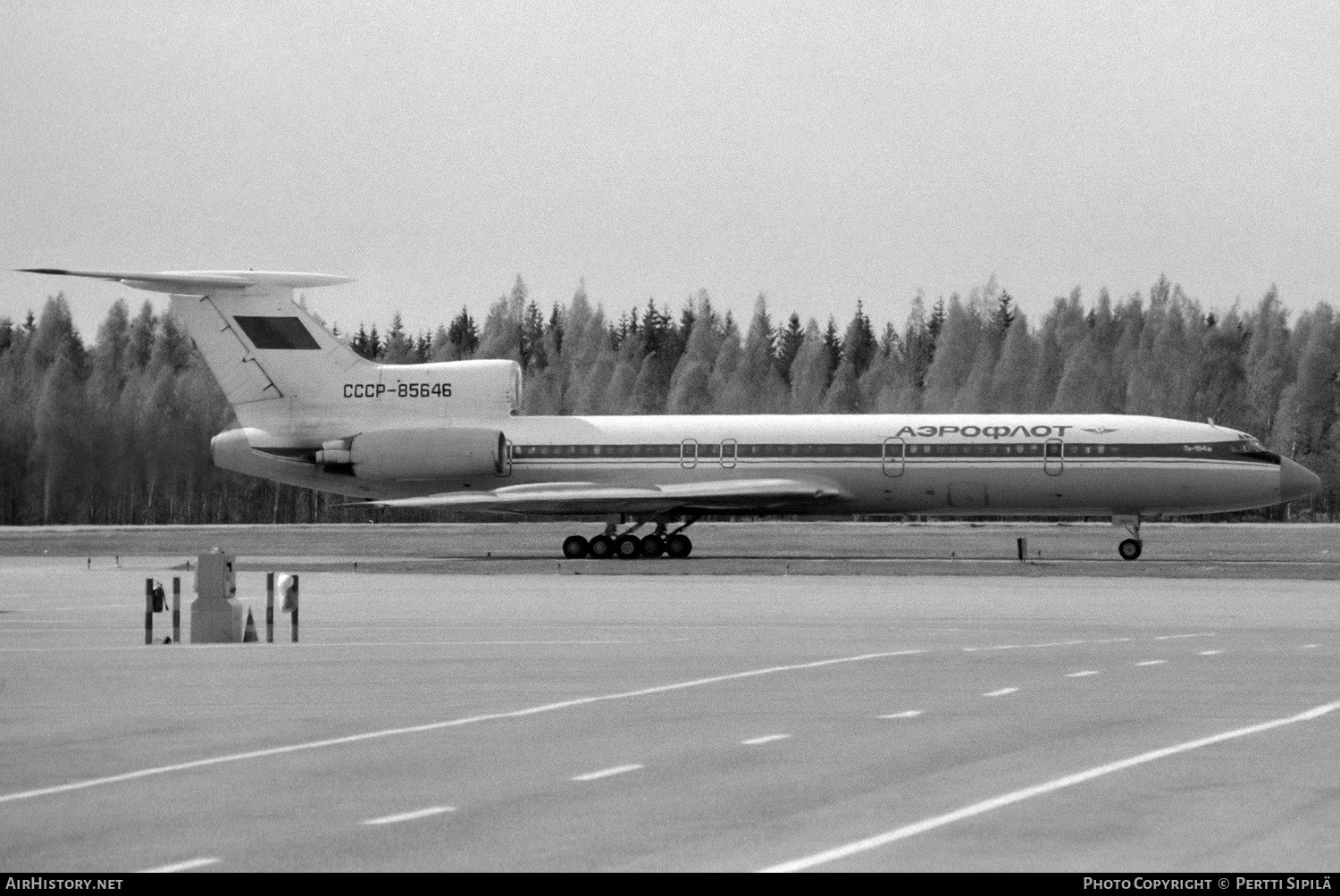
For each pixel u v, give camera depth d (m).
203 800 57.22
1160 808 54.94
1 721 76.00
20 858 48.88
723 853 49.03
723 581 177.25
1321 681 88.12
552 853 49.09
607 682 89.25
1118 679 89.19
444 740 69.81
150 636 113.44
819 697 82.56
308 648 109.00
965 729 71.94
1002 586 166.38
